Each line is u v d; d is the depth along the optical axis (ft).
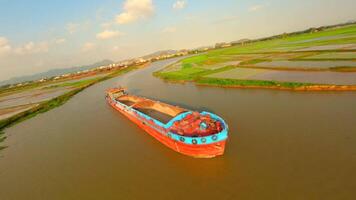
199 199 52.34
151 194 56.44
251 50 357.41
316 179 51.78
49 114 155.63
